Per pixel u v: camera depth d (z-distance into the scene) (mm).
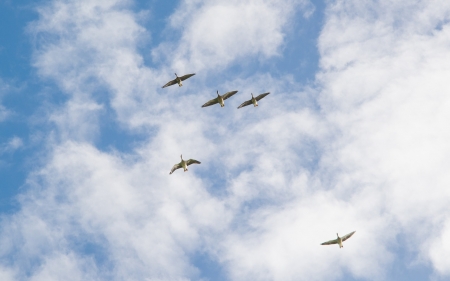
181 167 74750
